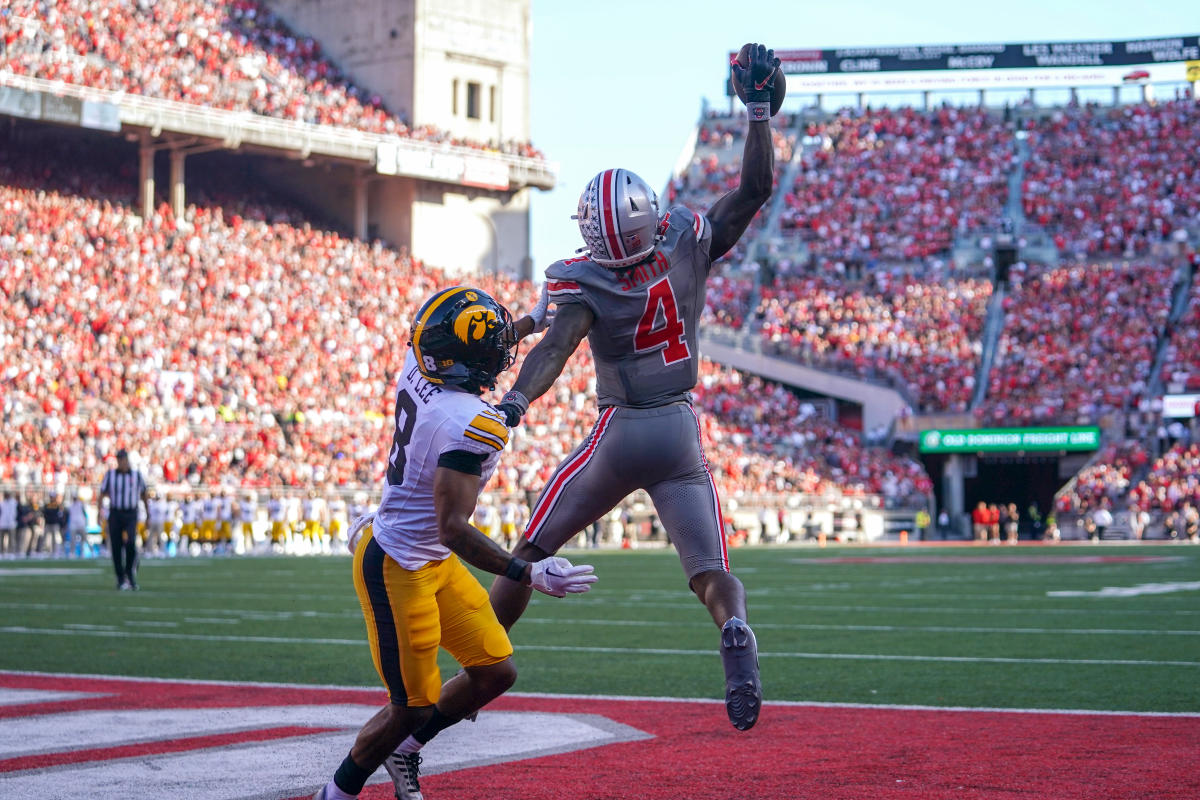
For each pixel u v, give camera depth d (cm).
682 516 561
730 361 5162
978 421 4788
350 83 5425
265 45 5184
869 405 4984
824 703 836
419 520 495
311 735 711
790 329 5212
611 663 1069
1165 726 728
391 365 4459
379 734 503
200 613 1599
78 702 855
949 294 5194
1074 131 5888
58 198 4209
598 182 541
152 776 602
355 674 1009
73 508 3353
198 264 4262
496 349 504
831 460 4853
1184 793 553
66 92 4094
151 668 1053
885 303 5228
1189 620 1410
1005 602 1714
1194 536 4519
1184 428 4662
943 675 966
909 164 5819
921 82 6228
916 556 3356
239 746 679
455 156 5188
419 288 4875
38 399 3481
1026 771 604
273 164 5188
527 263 5675
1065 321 5012
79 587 2092
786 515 4581
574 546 4262
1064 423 4716
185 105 4378
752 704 498
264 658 1117
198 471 3616
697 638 1280
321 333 4347
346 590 2028
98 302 3859
